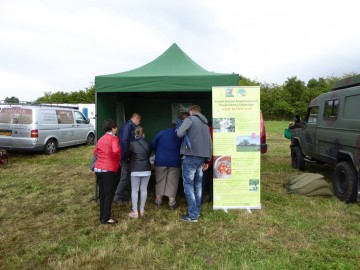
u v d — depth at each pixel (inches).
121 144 191.5
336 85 263.4
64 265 139.2
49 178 305.7
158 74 218.8
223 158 203.0
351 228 176.4
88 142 550.6
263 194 241.3
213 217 193.6
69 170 342.6
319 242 159.9
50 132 439.5
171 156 203.0
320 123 271.7
